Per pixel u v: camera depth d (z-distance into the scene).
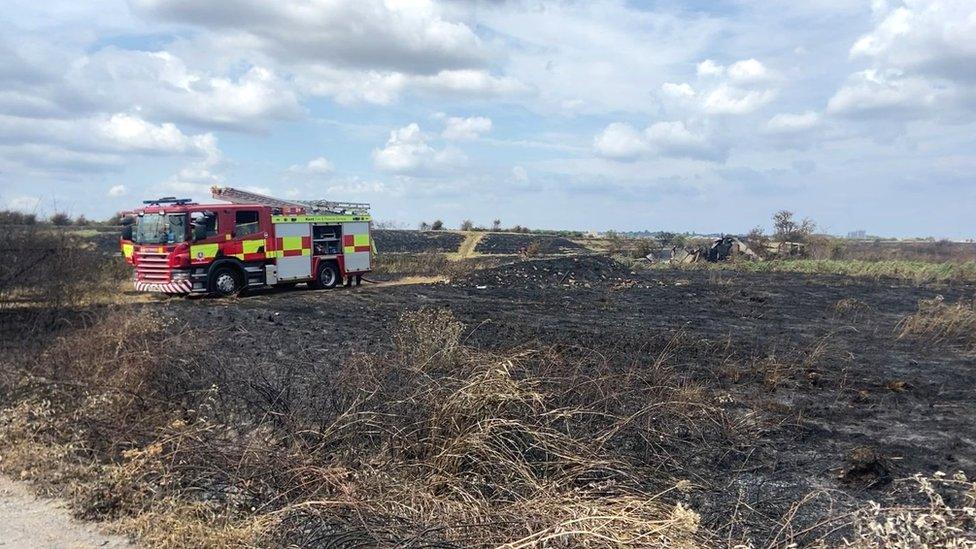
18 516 4.67
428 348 8.17
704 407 6.80
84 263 14.77
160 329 9.33
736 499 5.00
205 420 5.75
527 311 16.66
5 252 13.14
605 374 7.57
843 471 5.54
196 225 18.19
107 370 7.50
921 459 6.02
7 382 7.26
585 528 3.51
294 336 11.83
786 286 23.62
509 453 5.02
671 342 11.10
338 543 3.94
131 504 4.76
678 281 25.86
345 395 6.10
